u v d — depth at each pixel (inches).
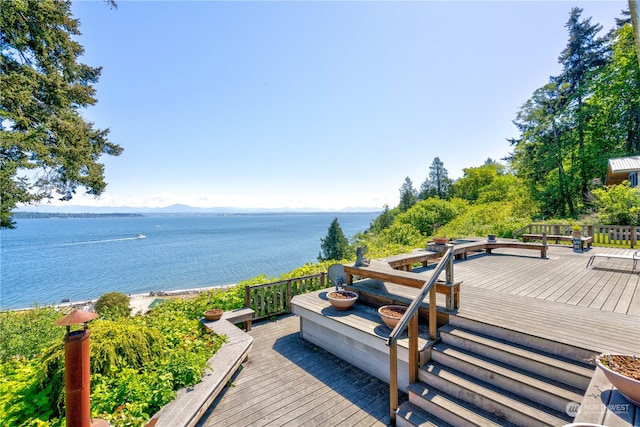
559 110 755.4
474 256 308.0
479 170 1419.8
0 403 100.8
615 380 66.2
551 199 772.0
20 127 266.5
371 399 122.3
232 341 158.1
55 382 104.3
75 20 315.3
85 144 320.2
